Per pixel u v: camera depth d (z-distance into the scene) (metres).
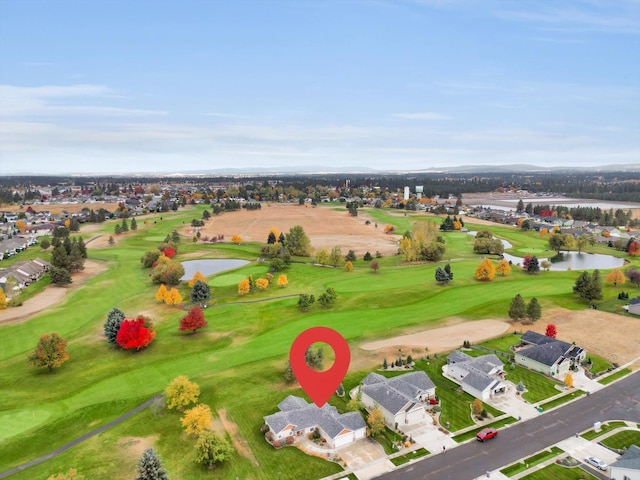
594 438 61.53
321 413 64.62
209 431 57.78
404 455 58.38
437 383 77.38
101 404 71.19
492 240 197.00
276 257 169.25
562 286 135.88
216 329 103.06
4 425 65.81
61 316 112.31
